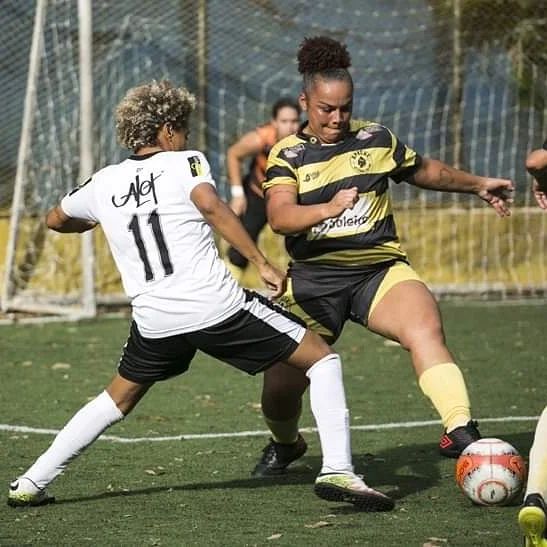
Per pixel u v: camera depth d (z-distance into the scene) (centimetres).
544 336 3064
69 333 3164
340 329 1590
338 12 3919
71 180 3525
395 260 1577
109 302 3622
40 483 1475
